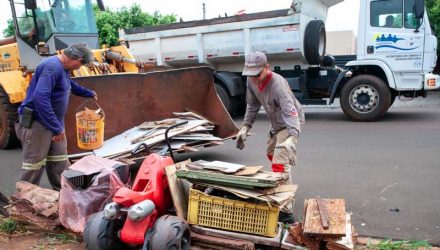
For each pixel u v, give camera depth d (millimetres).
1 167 6699
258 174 3447
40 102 4164
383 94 9211
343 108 9641
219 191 3617
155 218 3381
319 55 9711
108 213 3227
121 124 6062
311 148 7141
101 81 5672
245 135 4379
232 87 10227
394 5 8938
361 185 5160
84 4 8133
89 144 4945
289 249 3299
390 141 7391
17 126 4367
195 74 6309
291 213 3898
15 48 8352
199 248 3455
